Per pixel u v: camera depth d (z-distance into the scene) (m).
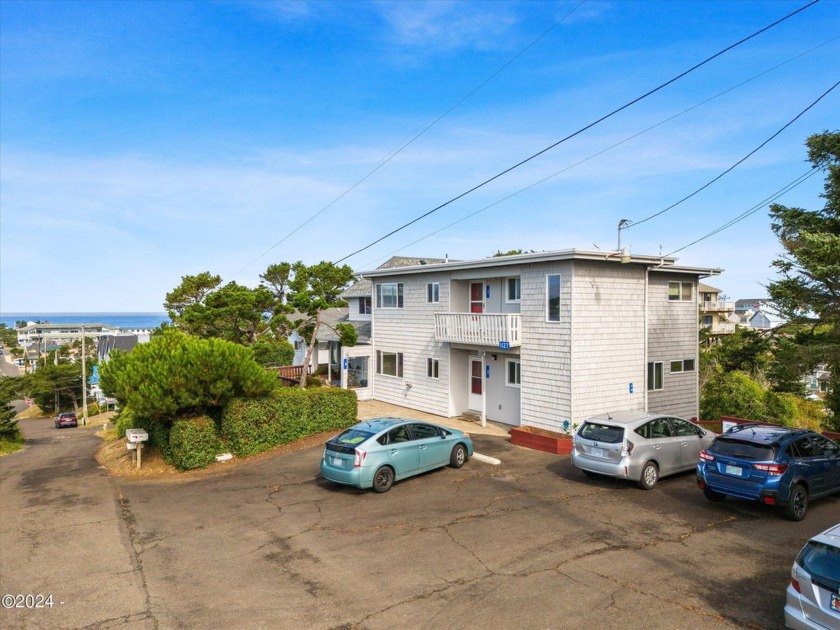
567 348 17.34
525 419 18.86
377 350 26.62
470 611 6.99
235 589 7.86
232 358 16.23
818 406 39.34
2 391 32.75
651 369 20.03
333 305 26.27
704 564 8.28
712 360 30.27
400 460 12.88
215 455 16.25
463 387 22.59
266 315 28.50
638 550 8.86
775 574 7.91
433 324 23.02
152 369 15.44
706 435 13.80
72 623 7.00
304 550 9.24
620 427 12.38
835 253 14.36
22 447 32.41
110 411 66.31
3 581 8.37
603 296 18.00
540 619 6.75
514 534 9.67
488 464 14.94
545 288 18.11
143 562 8.97
